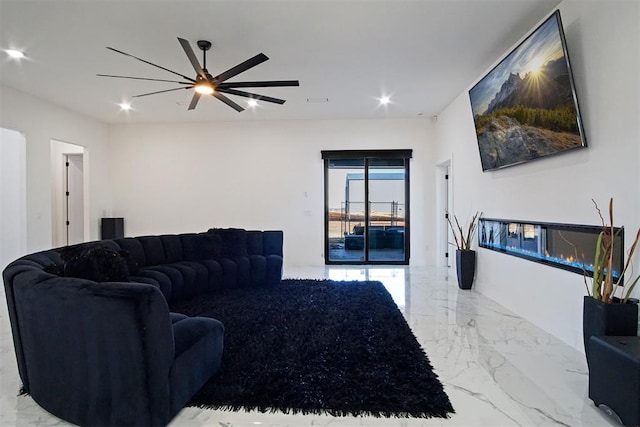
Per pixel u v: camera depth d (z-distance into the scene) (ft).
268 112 19.54
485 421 5.87
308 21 9.81
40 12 9.29
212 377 7.14
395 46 11.34
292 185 21.58
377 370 7.51
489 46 11.37
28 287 5.99
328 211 21.81
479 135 13.12
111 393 5.43
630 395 5.42
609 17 7.45
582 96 8.26
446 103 17.81
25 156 15.89
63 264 7.47
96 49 11.44
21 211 15.84
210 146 21.89
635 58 6.89
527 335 9.64
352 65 12.84
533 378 7.29
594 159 7.99
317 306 12.25
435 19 9.76
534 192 10.49
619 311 6.43
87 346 5.51
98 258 7.42
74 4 8.94
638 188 6.90
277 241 16.81
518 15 9.55
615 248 7.43
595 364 6.13
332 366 7.69
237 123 21.75
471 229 14.83
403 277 17.65
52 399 5.93
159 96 16.48
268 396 6.49
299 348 8.64
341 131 21.24
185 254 14.79
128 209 22.21
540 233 10.20
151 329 5.37
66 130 18.49
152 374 5.39
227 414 6.05
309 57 12.11
